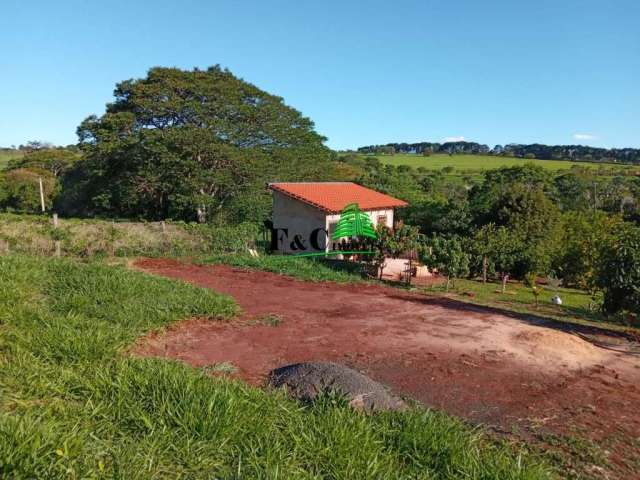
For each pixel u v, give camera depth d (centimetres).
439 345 865
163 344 758
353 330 939
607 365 810
